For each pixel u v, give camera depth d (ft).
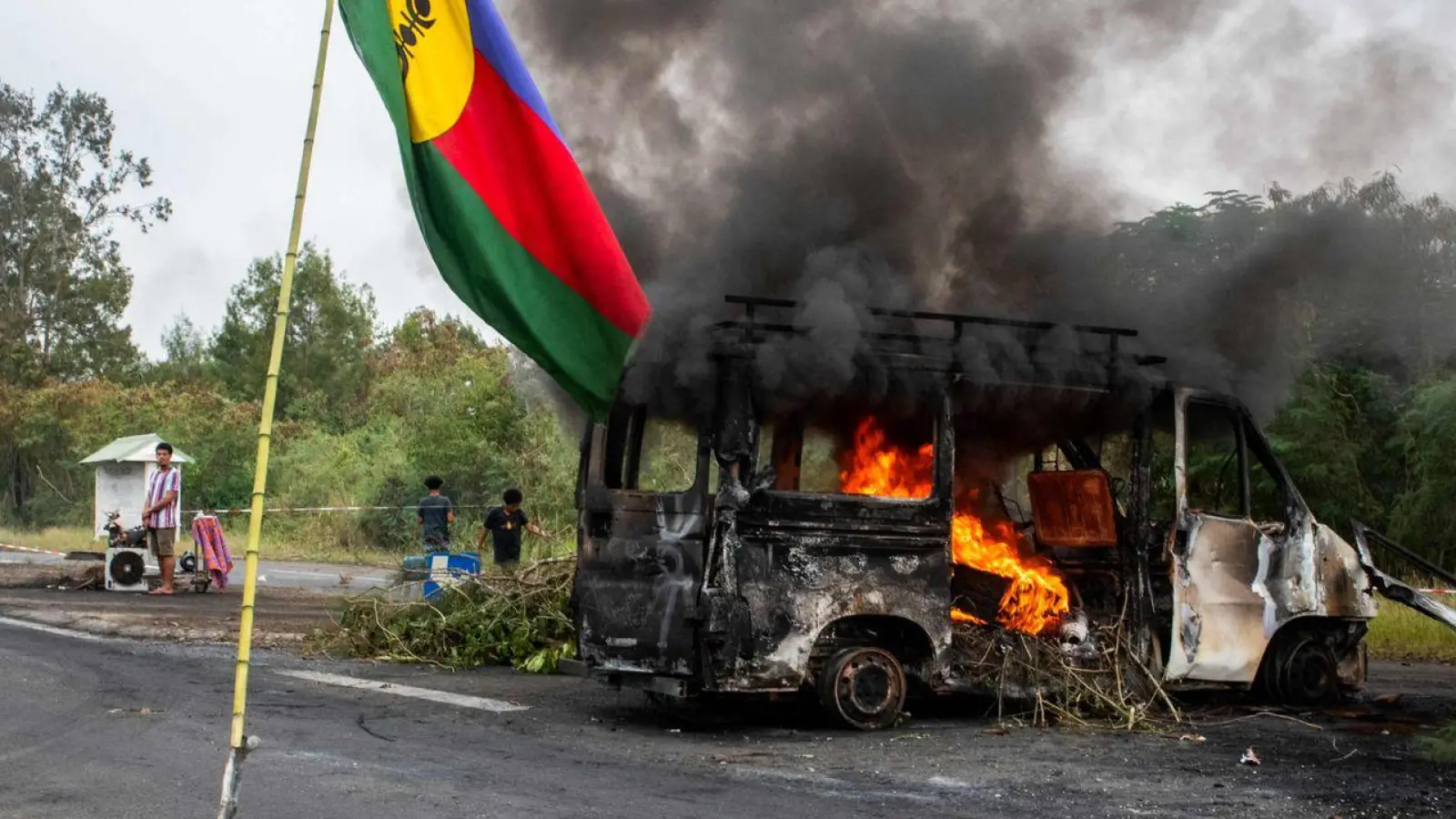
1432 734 27.30
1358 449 58.70
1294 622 31.37
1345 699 32.24
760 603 26.55
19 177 180.34
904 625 28.09
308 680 33.63
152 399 134.72
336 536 94.89
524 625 37.40
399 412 123.65
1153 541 29.73
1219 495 30.68
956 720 29.01
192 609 51.70
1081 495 30.30
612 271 17.49
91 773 22.06
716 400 26.99
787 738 26.58
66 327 183.01
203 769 22.38
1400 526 57.47
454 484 91.50
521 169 17.10
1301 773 23.29
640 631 27.30
